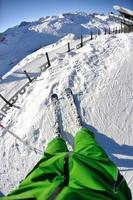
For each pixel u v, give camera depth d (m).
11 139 8.97
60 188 1.47
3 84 15.22
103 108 9.15
